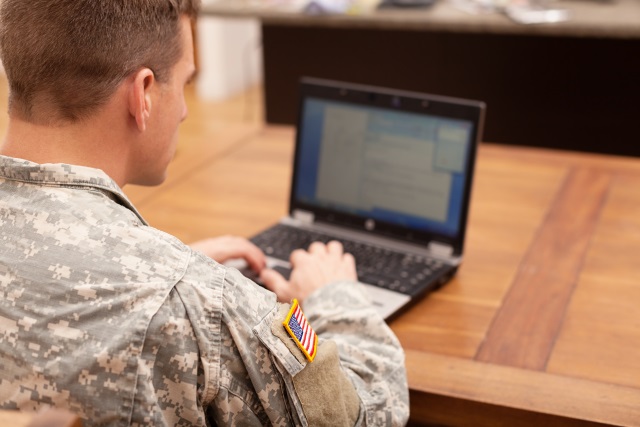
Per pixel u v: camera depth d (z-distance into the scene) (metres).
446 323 1.22
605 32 3.00
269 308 0.88
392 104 1.43
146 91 0.90
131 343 0.78
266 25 3.65
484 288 1.32
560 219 1.56
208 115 4.93
